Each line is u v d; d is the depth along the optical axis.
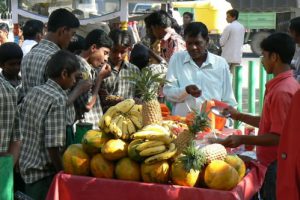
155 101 3.51
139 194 3.25
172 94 4.69
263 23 15.93
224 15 15.18
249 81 8.95
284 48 3.55
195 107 4.63
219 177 3.17
